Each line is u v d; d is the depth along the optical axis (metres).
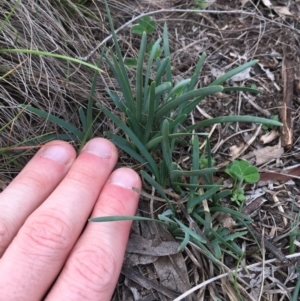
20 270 0.11
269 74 0.16
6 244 0.11
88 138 0.14
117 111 0.14
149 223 0.13
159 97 0.13
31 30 0.14
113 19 0.17
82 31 0.15
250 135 0.15
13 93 0.14
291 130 0.15
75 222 0.11
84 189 0.12
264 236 0.13
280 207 0.14
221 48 0.17
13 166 0.13
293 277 0.12
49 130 0.14
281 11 0.17
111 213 0.12
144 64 0.16
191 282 0.12
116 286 0.12
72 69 0.15
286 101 0.15
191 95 0.12
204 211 0.13
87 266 0.11
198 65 0.13
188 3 0.17
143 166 0.14
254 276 0.12
